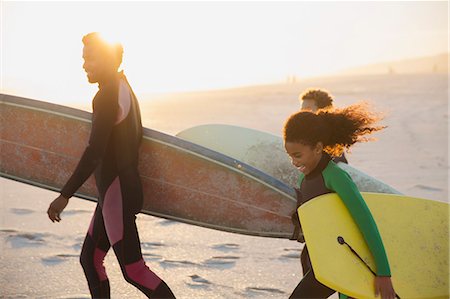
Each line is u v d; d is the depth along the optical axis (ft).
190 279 12.18
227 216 10.91
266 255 13.85
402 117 53.52
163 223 16.28
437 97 88.28
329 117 8.20
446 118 52.80
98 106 8.90
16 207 17.08
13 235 14.32
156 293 9.15
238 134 13.57
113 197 9.16
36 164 11.11
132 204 9.21
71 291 11.04
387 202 8.89
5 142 11.21
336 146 8.27
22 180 11.24
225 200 10.85
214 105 73.15
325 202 8.05
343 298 8.16
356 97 93.71
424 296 8.20
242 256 13.73
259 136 13.48
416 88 117.80
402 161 28.50
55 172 11.03
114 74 9.08
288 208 10.87
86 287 11.28
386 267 7.70
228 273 12.57
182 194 10.73
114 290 11.55
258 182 10.82
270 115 57.72
